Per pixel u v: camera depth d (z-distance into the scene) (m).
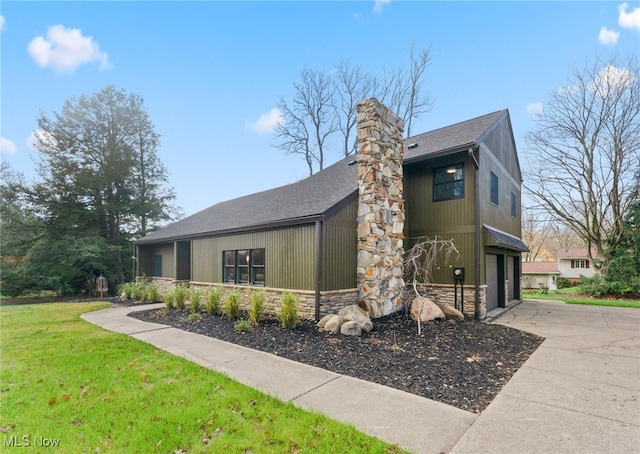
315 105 23.72
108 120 19.05
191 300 9.41
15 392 3.83
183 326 7.56
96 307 11.05
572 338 6.63
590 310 10.66
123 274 19.16
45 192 17.16
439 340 6.18
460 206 9.42
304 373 4.47
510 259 12.70
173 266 14.36
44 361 4.93
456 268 9.11
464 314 8.98
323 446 2.74
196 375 4.35
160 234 14.97
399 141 9.60
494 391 3.94
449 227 9.62
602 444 2.78
